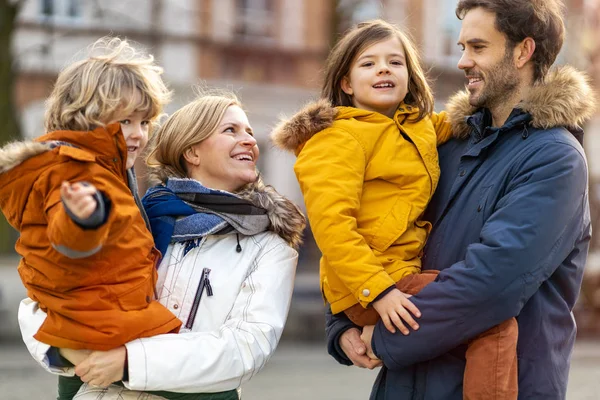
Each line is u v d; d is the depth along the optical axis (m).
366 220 3.81
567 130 3.67
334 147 3.79
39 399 9.29
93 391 3.50
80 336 3.26
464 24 3.77
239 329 3.50
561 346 3.60
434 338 3.44
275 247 3.75
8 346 12.90
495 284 3.36
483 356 3.43
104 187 3.24
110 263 3.29
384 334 3.57
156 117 3.58
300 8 25.42
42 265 3.22
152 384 3.29
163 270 3.62
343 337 3.85
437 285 3.46
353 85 4.05
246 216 3.70
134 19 22.81
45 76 22.19
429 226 3.88
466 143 3.97
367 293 3.56
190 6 23.62
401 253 3.78
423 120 4.04
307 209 3.77
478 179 3.69
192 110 3.85
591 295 16.83
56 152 3.20
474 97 3.77
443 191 3.93
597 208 20.56
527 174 3.50
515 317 3.54
